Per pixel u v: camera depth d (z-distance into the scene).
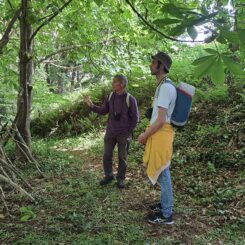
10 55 7.28
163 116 4.20
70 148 9.25
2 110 8.66
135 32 7.67
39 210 4.90
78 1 7.01
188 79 9.80
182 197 5.34
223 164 6.34
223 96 8.93
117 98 5.79
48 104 11.36
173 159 6.76
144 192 5.65
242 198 5.06
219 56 1.90
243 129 7.16
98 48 8.11
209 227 4.43
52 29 8.69
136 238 4.09
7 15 5.42
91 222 4.46
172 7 1.93
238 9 2.36
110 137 5.86
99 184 5.99
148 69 9.68
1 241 4.01
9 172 6.02
